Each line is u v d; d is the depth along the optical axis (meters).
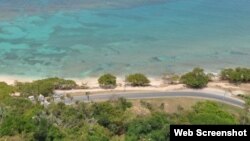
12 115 109.31
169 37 199.12
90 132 102.88
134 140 99.81
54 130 101.12
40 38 191.25
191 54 183.75
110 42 190.75
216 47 191.62
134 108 123.50
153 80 157.25
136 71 166.25
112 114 114.31
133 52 182.12
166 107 129.88
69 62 170.00
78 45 185.88
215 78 157.25
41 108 116.31
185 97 139.38
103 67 167.50
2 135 101.75
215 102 132.00
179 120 108.44
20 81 151.38
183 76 151.12
